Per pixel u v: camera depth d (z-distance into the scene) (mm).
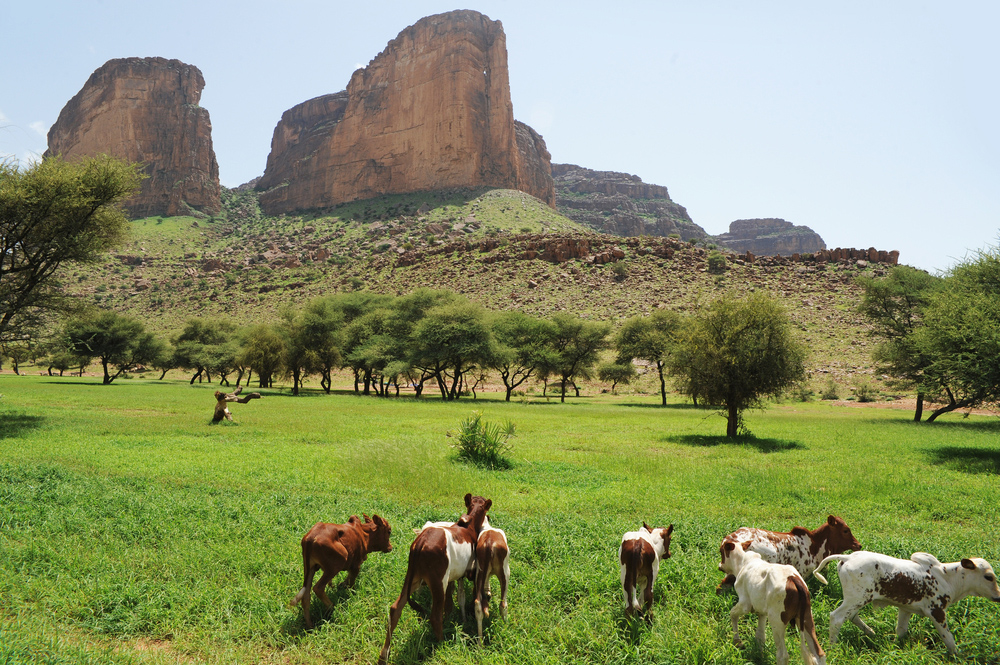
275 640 4867
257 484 11094
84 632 4957
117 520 7992
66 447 15250
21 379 63875
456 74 196250
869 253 102625
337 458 13852
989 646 4770
